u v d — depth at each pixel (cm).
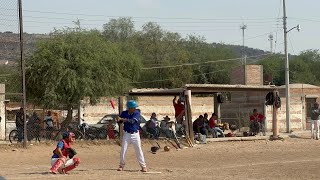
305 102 4616
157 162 2055
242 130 3709
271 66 8256
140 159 1656
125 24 7600
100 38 3284
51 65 3055
